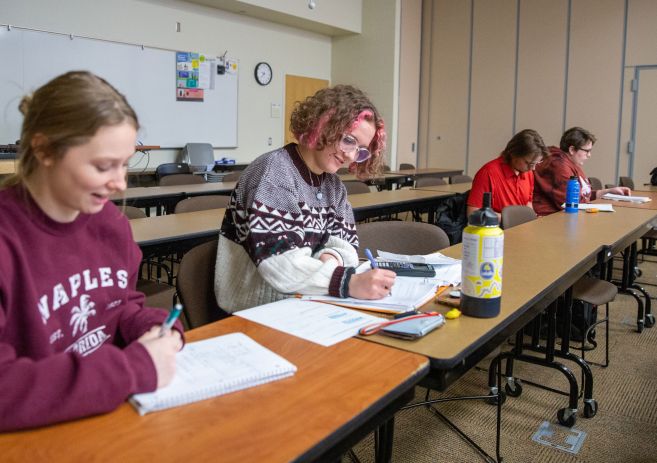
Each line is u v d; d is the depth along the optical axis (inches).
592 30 279.0
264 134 290.7
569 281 65.1
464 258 46.8
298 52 305.9
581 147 145.9
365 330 42.1
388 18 307.9
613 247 83.2
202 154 253.4
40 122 29.5
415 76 331.3
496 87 312.3
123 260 39.9
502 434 80.1
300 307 48.6
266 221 53.0
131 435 27.6
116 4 222.8
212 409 30.5
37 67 202.7
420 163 345.1
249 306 57.1
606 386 96.3
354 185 177.5
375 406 31.6
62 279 34.9
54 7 205.2
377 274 50.8
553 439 79.1
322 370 35.8
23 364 28.0
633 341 117.7
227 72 267.3
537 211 143.6
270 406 30.9
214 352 37.1
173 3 242.2
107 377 29.1
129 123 31.0
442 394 92.4
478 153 323.3
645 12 263.1
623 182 216.4
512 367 94.0
